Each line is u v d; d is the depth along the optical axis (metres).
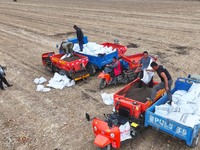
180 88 9.23
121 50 13.80
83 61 11.98
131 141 7.73
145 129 8.28
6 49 18.33
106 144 6.77
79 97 10.62
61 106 9.97
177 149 7.31
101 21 27.17
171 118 7.16
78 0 49.97
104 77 11.05
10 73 13.62
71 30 23.61
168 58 14.80
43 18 31.08
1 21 30.44
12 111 9.77
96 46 13.55
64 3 45.91
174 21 25.25
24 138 8.13
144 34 20.81
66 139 8.00
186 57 14.88
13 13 36.50
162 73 7.82
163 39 19.02
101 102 10.12
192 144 7.19
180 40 18.50
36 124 8.86
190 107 7.66
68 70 11.76
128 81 11.79
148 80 8.93
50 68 13.38
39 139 8.06
